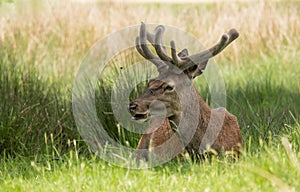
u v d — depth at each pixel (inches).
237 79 1049.5
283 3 1358.3
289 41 1205.7
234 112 832.9
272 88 994.1
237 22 1216.2
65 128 757.9
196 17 1268.5
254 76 1074.7
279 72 1103.0
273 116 802.8
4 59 976.3
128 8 1268.5
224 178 570.3
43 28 1154.7
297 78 1060.5
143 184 578.6
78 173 619.2
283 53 1186.0
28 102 774.5
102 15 1213.7
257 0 1314.0
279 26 1220.5
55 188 591.8
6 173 659.4
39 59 1070.4
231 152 632.4
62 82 957.8
